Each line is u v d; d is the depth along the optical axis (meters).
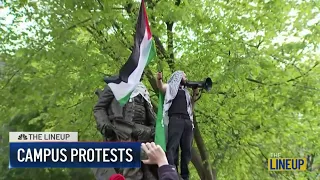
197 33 12.93
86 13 11.27
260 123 14.05
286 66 13.33
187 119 6.86
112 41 11.89
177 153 6.74
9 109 13.93
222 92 13.56
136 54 6.31
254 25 12.69
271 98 13.32
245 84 13.29
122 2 11.47
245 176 16.25
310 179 16.28
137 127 6.18
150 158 3.85
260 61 12.75
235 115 13.98
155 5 11.89
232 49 12.65
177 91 6.89
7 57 13.01
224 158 14.91
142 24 6.55
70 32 11.91
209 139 14.88
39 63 13.12
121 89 6.05
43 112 17.41
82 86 12.70
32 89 12.82
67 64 12.34
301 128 14.46
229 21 12.85
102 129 6.11
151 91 13.67
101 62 12.14
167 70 13.11
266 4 12.58
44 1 11.93
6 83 13.04
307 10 12.80
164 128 6.65
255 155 15.86
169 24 13.23
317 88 13.25
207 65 12.90
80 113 13.91
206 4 13.00
